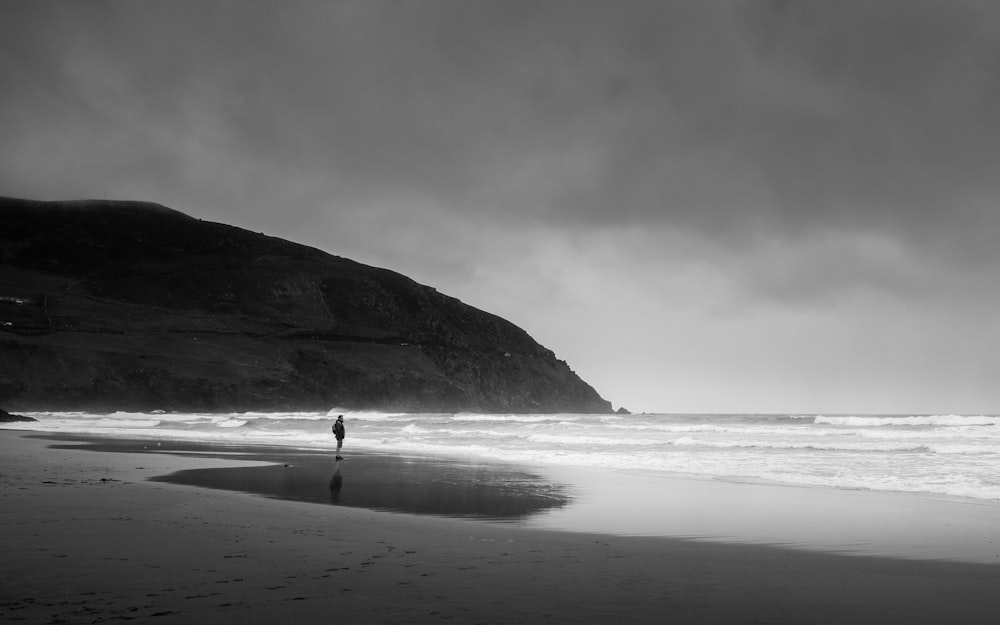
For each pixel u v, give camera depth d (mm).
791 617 6207
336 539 9773
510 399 144500
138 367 109312
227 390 109875
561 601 6562
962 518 12633
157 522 10719
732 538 10516
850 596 7008
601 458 26562
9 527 9977
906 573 8141
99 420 71438
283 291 149500
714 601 6707
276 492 15961
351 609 6070
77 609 5906
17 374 100688
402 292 160500
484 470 22312
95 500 13125
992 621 6191
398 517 12352
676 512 13297
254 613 5887
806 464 22781
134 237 159250
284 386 116000
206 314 137125
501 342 160125
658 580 7578
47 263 144250
